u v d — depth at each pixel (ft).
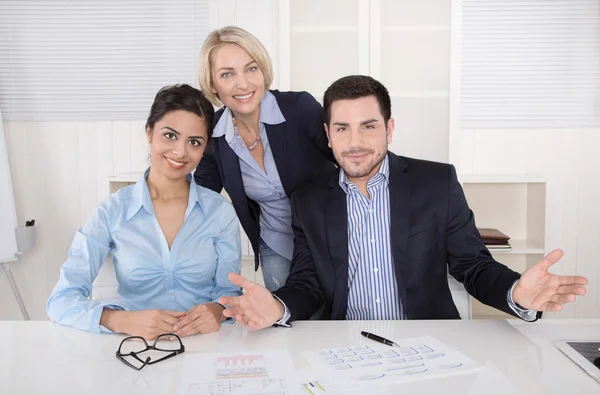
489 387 3.20
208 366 3.55
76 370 3.52
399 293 5.16
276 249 7.05
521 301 4.08
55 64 10.50
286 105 6.40
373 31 8.55
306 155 6.54
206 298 5.01
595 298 10.55
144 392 3.20
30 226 10.26
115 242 4.83
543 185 9.45
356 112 5.02
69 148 10.61
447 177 5.39
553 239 10.53
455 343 3.90
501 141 10.43
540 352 3.73
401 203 5.24
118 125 10.56
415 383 3.25
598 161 10.37
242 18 10.15
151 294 4.87
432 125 8.68
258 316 4.13
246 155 6.49
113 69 10.49
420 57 8.64
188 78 10.48
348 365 3.53
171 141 4.76
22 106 10.55
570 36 10.18
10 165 10.63
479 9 10.21
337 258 5.18
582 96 10.28
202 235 4.97
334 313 5.17
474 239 5.26
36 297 10.80
